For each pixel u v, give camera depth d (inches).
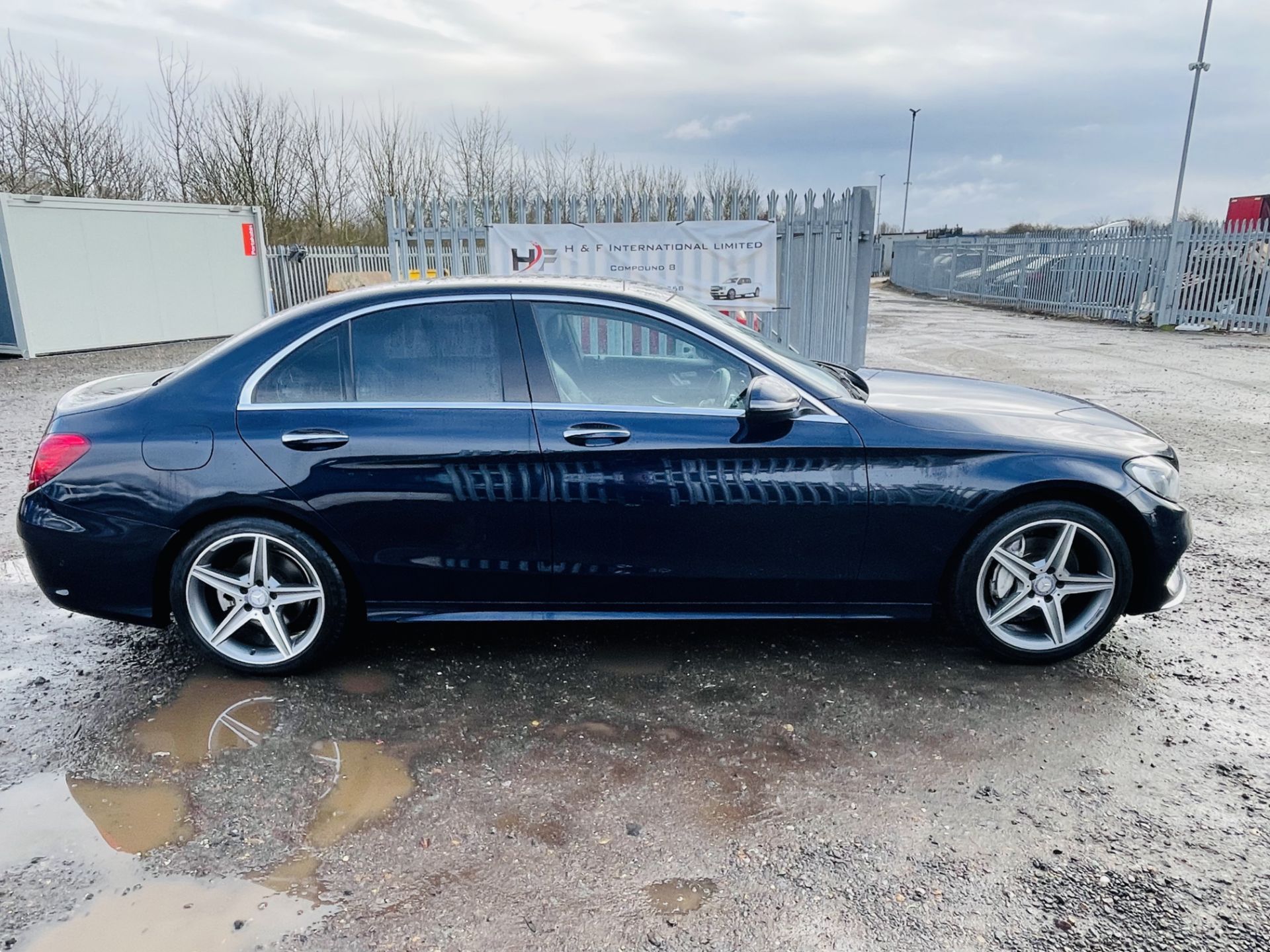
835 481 134.9
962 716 128.9
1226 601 170.7
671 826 105.3
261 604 139.6
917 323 813.2
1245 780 112.7
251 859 99.7
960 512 135.3
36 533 135.5
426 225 422.3
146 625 143.7
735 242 396.2
